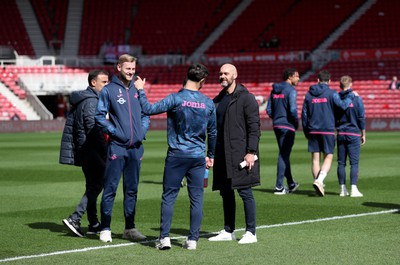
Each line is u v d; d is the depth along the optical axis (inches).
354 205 518.3
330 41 2155.5
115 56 2204.7
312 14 2225.6
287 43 2185.0
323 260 327.6
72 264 323.0
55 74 2103.8
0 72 2112.5
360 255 337.7
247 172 372.2
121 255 343.9
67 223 398.0
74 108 413.1
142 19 2343.8
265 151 1118.4
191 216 360.2
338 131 579.2
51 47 2262.6
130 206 389.1
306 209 500.7
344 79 573.3
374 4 2194.9
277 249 354.9
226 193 383.6
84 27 2326.5
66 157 413.1
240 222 447.5
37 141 1476.4
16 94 2075.5
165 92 2166.6
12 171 827.4
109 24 2330.2
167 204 359.6
